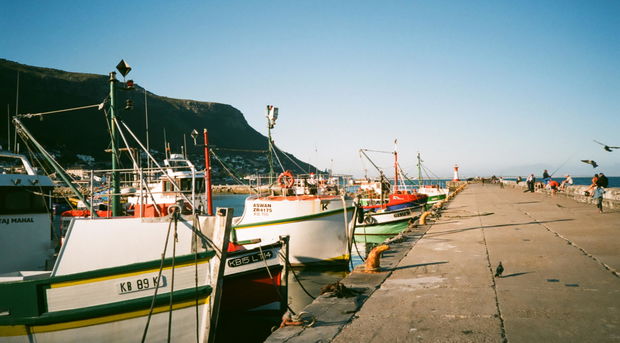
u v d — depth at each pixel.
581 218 16.28
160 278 6.98
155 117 196.62
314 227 15.27
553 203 24.72
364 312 5.77
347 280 7.84
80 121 157.75
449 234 13.92
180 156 15.20
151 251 7.21
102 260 7.02
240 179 16.39
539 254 9.52
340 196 16.08
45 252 8.34
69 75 188.62
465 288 6.83
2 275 7.06
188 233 7.36
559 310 5.47
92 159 126.81
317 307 6.06
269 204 15.38
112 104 9.63
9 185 7.84
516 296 6.21
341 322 5.38
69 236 6.93
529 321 5.09
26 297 6.36
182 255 7.20
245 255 10.17
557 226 14.32
